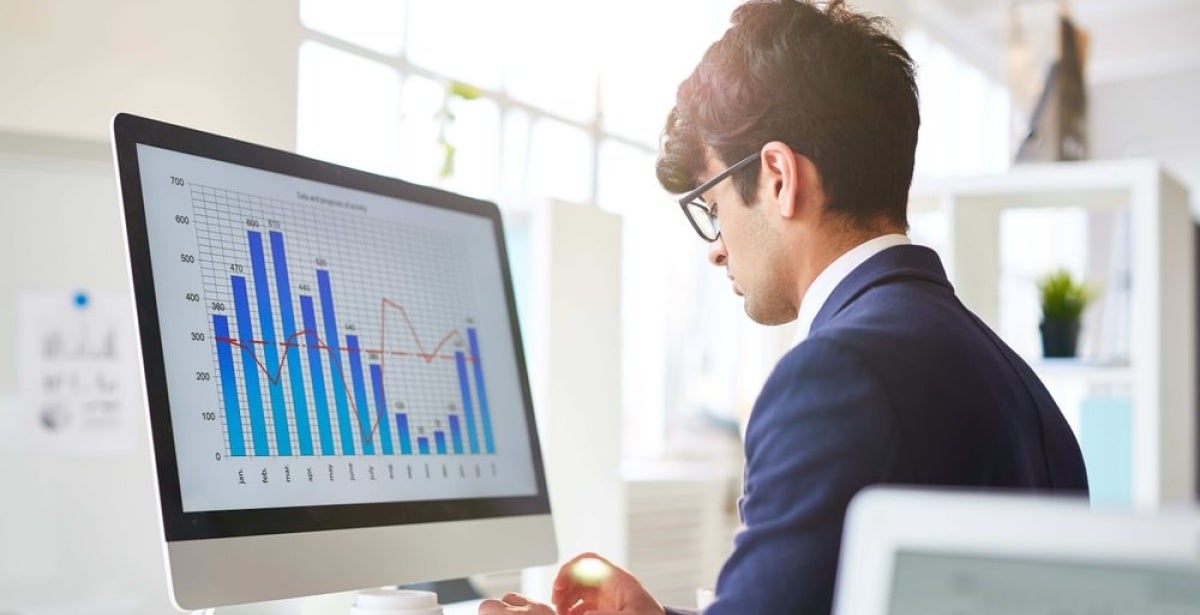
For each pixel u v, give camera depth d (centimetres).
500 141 369
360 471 125
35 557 211
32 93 205
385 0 321
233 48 235
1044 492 111
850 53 115
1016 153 354
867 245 115
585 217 298
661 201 449
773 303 122
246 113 238
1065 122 350
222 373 115
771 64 116
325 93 302
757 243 120
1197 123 690
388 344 133
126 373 221
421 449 133
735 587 96
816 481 94
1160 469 311
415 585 195
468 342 144
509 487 144
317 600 142
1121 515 42
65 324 214
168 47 223
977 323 118
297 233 126
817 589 93
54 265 213
